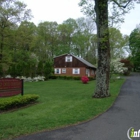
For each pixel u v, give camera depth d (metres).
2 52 22.36
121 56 50.00
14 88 8.79
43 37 44.41
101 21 9.60
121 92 12.73
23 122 5.38
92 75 38.50
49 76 29.44
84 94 11.80
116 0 9.17
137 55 51.34
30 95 8.92
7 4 22.41
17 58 27.25
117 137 4.36
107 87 10.17
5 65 23.88
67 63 34.09
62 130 4.83
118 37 28.52
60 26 47.69
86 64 32.69
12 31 22.53
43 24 45.81
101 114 6.56
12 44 23.31
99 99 9.40
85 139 4.23
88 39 49.56
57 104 8.30
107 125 5.28
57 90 14.59
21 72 26.66
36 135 4.47
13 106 7.64
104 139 4.24
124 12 9.45
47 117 5.97
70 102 8.77
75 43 50.28
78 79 28.97
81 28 50.28
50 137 4.35
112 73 27.27
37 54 41.31
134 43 51.75
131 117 6.16
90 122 5.58
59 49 47.84
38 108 7.49
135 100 9.36
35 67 27.66
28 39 24.31
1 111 7.06
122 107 7.72
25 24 24.11
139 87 16.66
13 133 4.54
